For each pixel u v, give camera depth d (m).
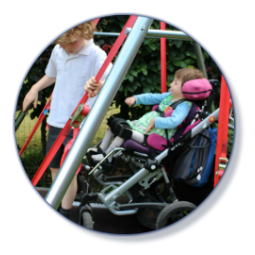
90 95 1.87
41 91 2.91
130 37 1.68
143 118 2.38
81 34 2.09
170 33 2.07
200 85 2.19
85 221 2.17
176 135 2.25
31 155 3.10
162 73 2.55
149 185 2.26
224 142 1.91
